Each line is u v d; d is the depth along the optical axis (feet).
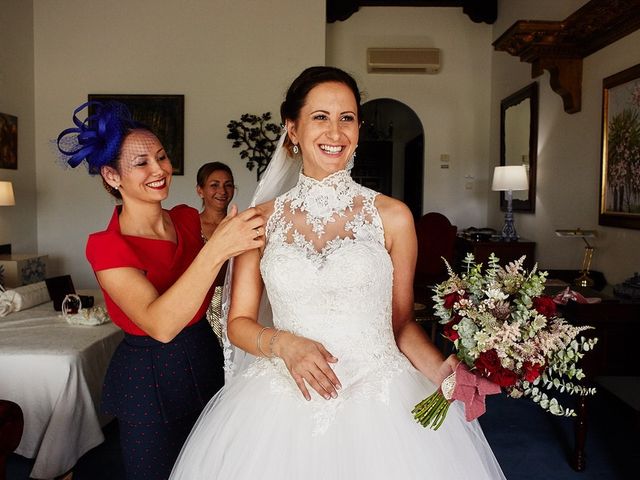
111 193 6.23
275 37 23.53
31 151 23.76
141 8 23.52
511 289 4.75
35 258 21.09
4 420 5.57
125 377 5.92
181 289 5.06
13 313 12.71
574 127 18.13
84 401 10.02
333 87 5.32
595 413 13.56
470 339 4.46
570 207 18.45
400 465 4.78
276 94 23.62
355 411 5.02
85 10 23.56
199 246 6.58
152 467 5.96
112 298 5.63
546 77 20.62
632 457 11.16
